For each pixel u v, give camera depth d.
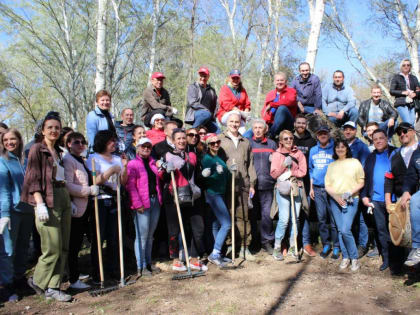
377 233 5.60
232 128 5.89
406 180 4.89
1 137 4.68
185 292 4.69
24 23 18.06
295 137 6.41
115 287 4.78
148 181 5.26
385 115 7.21
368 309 4.17
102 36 10.12
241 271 5.37
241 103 7.12
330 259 5.81
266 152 6.11
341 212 5.48
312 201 6.41
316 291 4.67
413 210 4.54
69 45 19.14
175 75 21.36
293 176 5.82
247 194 5.88
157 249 6.11
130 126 6.65
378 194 5.36
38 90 22.12
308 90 7.35
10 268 4.56
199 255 5.56
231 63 21.31
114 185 5.11
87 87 24.05
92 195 4.89
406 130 4.97
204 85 7.14
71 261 4.83
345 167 5.48
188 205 5.24
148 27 18.69
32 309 4.29
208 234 5.98
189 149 5.67
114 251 5.23
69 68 19.61
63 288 4.95
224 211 5.56
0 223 4.42
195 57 20.64
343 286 4.81
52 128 4.31
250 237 6.31
